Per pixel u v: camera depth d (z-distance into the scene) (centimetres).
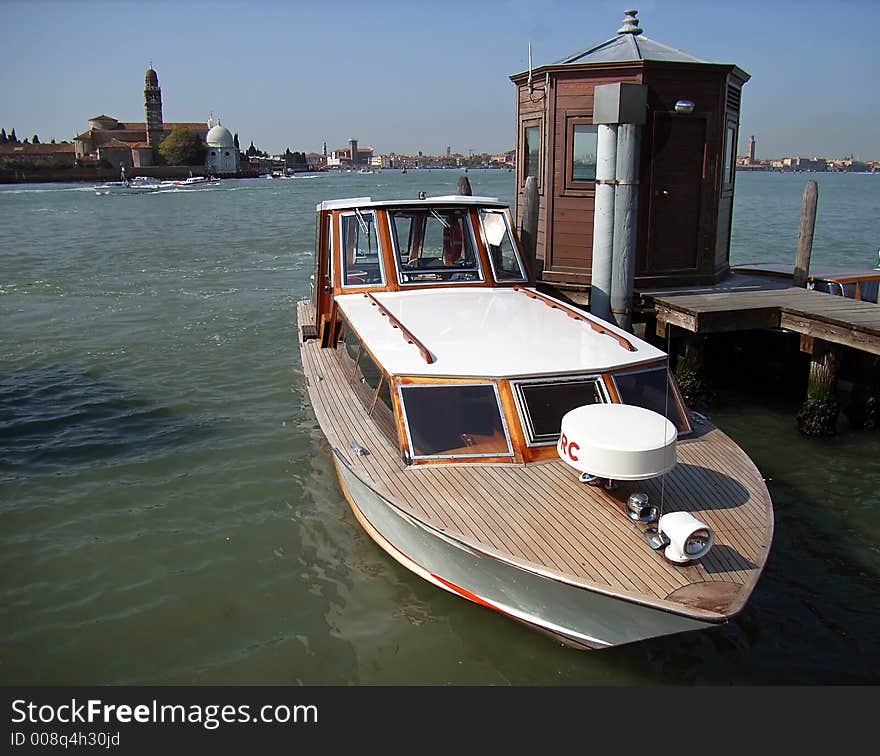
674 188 1337
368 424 838
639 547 617
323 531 899
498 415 741
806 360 1297
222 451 1120
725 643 710
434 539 673
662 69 1280
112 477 1035
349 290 1055
